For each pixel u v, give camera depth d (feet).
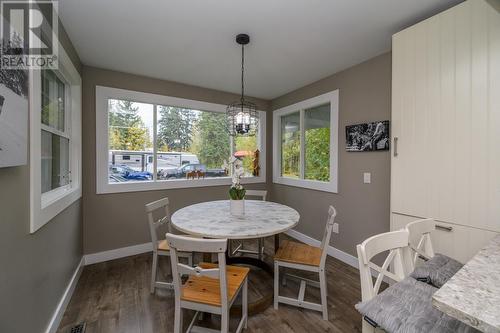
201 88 11.00
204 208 7.50
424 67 5.49
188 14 5.58
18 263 3.65
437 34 5.25
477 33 4.67
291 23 5.96
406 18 5.77
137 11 5.45
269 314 5.75
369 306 3.00
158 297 6.44
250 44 7.03
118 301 6.25
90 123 8.54
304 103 10.87
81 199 8.16
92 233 8.63
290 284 7.19
